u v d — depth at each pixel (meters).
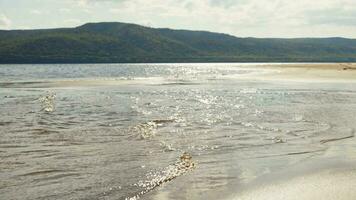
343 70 96.56
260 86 58.53
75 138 20.23
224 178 13.14
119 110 32.25
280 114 29.34
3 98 41.78
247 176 13.34
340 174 13.09
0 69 154.50
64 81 70.50
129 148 17.86
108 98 42.34
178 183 12.61
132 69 154.12
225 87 57.75
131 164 15.06
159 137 20.55
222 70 133.00
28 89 54.50
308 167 14.24
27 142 19.22
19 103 36.91
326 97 41.84
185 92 50.12
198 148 17.92
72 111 31.48
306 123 25.05
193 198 11.13
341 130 22.38
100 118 27.69
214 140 19.73
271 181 12.61
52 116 28.58
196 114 29.70
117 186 12.36
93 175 13.59
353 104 35.59
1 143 18.94
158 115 29.23
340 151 17.08
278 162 15.23
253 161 15.48
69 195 11.57
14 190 12.05
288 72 94.62
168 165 14.94
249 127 23.66
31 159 15.84
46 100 39.56
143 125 24.36
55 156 16.33
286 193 11.27
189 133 21.69
